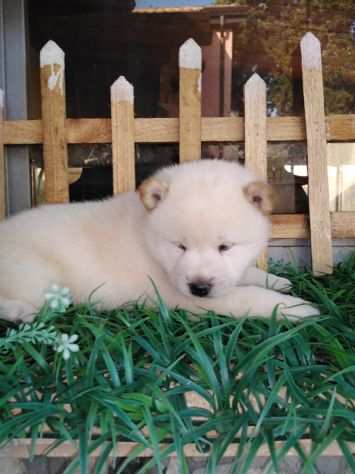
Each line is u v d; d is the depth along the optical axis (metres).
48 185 0.64
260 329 0.41
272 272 0.63
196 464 0.39
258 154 0.62
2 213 0.65
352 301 0.51
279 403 0.34
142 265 0.48
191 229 0.41
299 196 0.67
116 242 0.49
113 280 0.48
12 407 0.33
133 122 0.63
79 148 0.67
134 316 0.45
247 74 0.76
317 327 0.40
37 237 0.49
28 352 0.37
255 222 0.44
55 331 0.38
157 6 0.76
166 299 0.48
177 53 0.75
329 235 0.63
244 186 0.44
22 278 0.46
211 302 0.45
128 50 0.75
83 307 0.46
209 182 0.44
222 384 0.35
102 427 0.32
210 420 0.33
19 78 0.72
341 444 0.32
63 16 0.75
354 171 0.69
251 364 0.35
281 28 0.75
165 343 0.38
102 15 0.75
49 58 0.61
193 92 0.62
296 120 0.63
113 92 0.62
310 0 0.74
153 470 0.39
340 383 0.34
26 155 0.69
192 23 0.76
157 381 0.34
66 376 0.36
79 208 0.53
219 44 0.76
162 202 0.44
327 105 0.75
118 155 0.63
